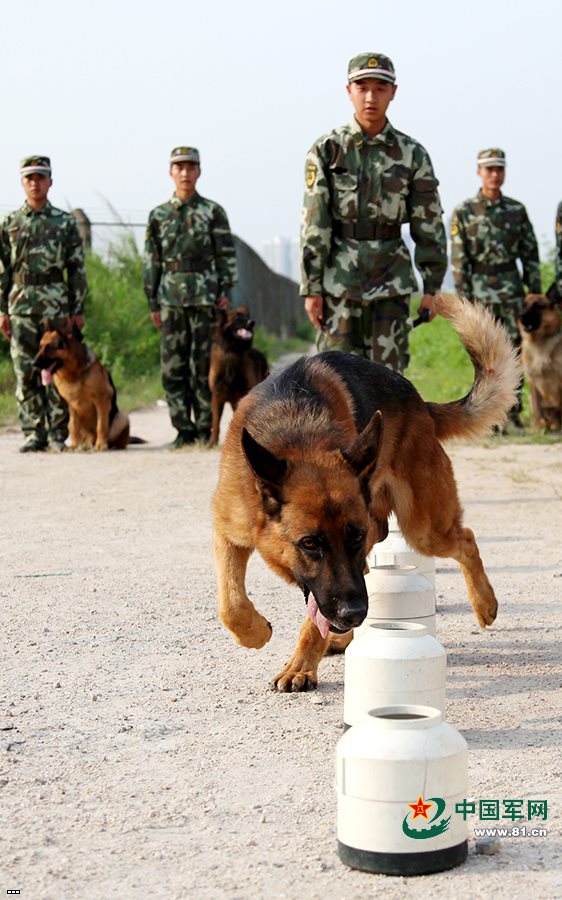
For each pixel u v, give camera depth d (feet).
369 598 13.12
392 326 18.26
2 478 24.73
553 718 12.19
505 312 29.27
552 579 16.31
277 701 12.70
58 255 28.37
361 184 18.03
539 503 21.11
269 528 12.48
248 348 28.25
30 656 13.82
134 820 10.05
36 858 9.26
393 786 8.84
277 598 15.75
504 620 14.82
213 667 13.51
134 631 14.56
